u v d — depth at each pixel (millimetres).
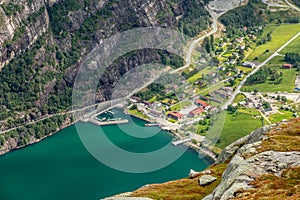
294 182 80438
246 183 82438
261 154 91625
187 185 103875
